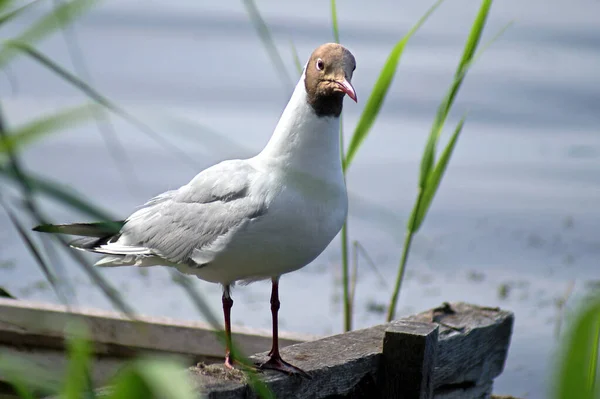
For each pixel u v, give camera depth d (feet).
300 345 24.08
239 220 22.63
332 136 22.85
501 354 27.89
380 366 23.73
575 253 51.93
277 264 22.95
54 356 29.01
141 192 59.77
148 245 24.95
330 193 22.77
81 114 12.97
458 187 63.62
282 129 22.97
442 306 27.84
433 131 29.55
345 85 22.06
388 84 28.66
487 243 53.31
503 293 45.91
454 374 26.02
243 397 20.56
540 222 56.85
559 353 11.03
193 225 23.82
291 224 22.39
